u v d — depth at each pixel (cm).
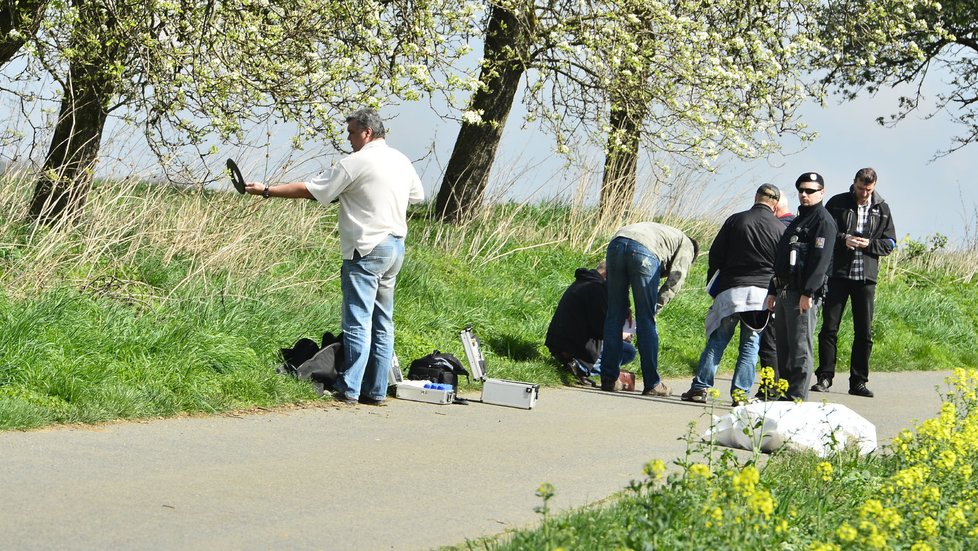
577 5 4056
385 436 2008
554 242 4472
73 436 1781
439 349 3019
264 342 2603
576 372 3112
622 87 4119
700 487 1321
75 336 2261
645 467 1213
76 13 2848
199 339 2414
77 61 2941
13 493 1381
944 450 1789
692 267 4838
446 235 4291
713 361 2875
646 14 4044
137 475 1545
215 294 2820
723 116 4256
